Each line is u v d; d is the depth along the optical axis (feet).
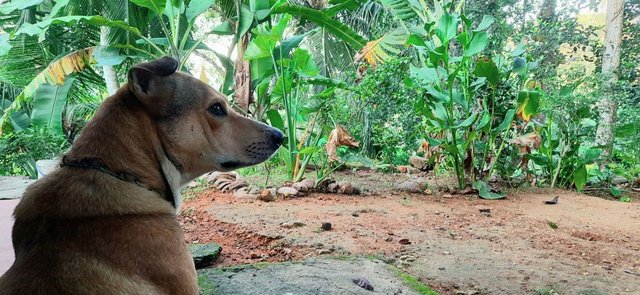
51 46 8.50
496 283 3.07
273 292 2.66
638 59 9.05
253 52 6.38
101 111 1.66
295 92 7.53
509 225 4.71
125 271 1.39
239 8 6.90
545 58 8.13
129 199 1.53
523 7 9.34
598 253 3.84
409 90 6.95
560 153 7.35
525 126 7.18
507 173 7.22
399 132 7.63
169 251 1.50
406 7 7.72
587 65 10.16
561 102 7.06
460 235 4.27
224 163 1.89
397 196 6.16
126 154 1.61
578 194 6.80
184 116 1.77
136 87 1.64
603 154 8.05
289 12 6.86
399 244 3.90
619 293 2.93
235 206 5.22
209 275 2.92
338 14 11.35
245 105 7.06
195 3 6.42
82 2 7.54
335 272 3.04
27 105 9.05
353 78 8.02
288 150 6.93
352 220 4.68
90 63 6.69
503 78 6.75
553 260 3.59
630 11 9.27
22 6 6.31
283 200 5.67
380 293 2.72
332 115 6.92
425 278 3.16
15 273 1.33
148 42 6.45
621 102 7.73
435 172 7.06
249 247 3.86
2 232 3.41
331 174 7.72
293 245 3.80
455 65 6.82
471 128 6.57
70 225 1.41
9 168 7.30
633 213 5.49
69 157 1.57
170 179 1.73
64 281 1.30
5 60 8.20
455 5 8.95
